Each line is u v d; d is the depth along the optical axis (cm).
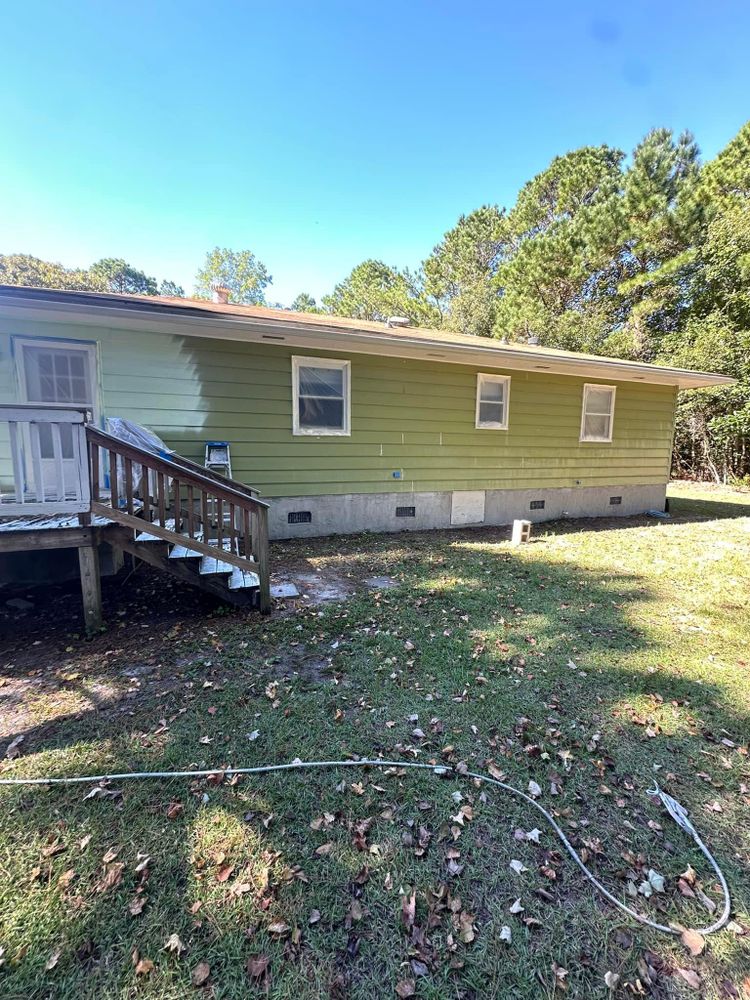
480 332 2175
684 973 141
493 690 295
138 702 278
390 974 140
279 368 682
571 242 1812
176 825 192
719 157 1606
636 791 214
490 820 197
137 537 382
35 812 197
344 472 750
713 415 1500
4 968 140
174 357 621
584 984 138
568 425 948
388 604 437
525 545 697
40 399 570
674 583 512
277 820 195
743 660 337
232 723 259
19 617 410
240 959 143
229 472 617
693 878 172
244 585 408
